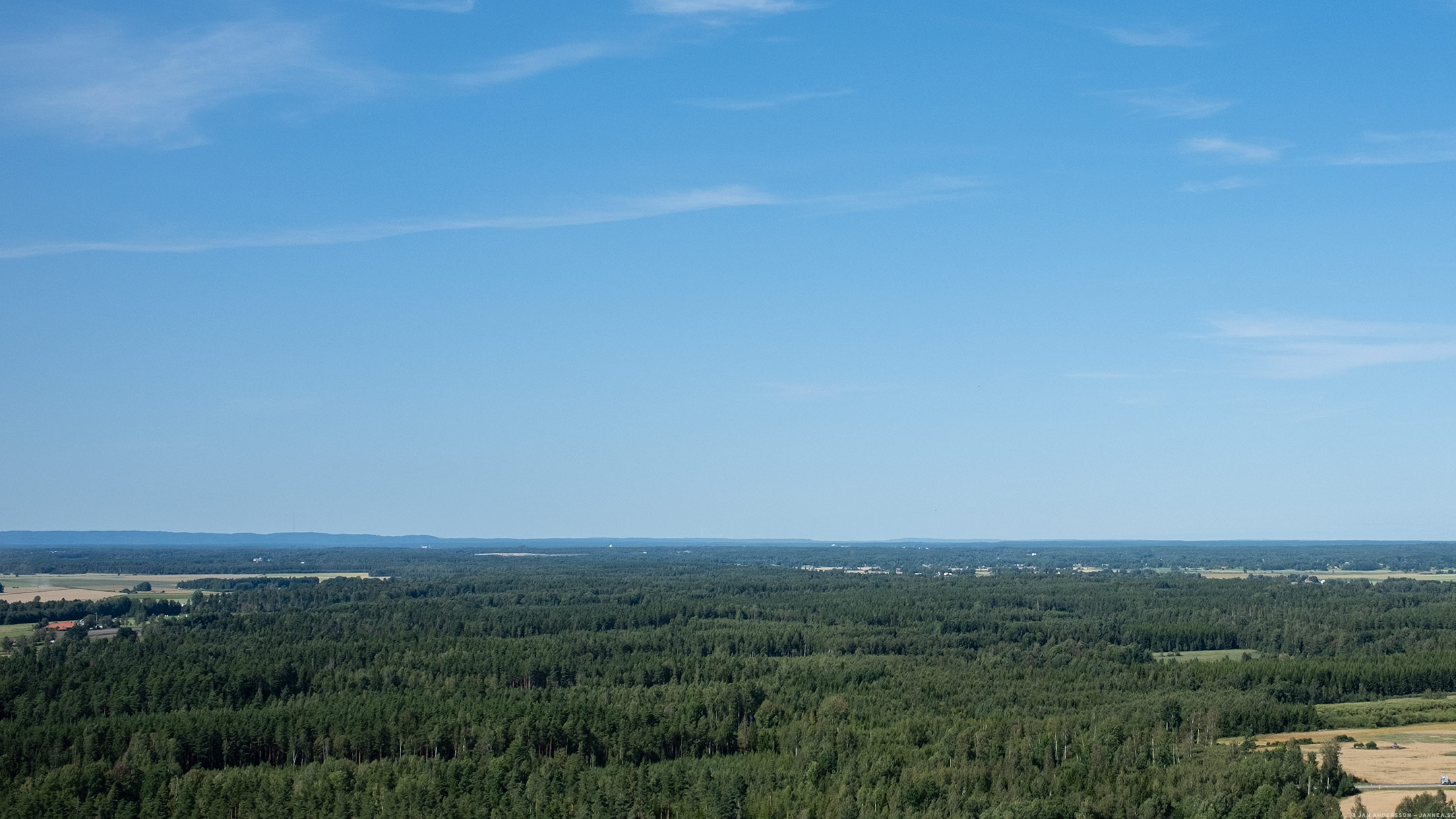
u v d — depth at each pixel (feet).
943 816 510.17
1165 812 528.22
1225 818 516.73
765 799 538.06
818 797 538.06
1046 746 605.73
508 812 529.04
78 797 551.59
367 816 525.75
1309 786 545.85
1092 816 515.91
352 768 593.83
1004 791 542.57
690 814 531.50
